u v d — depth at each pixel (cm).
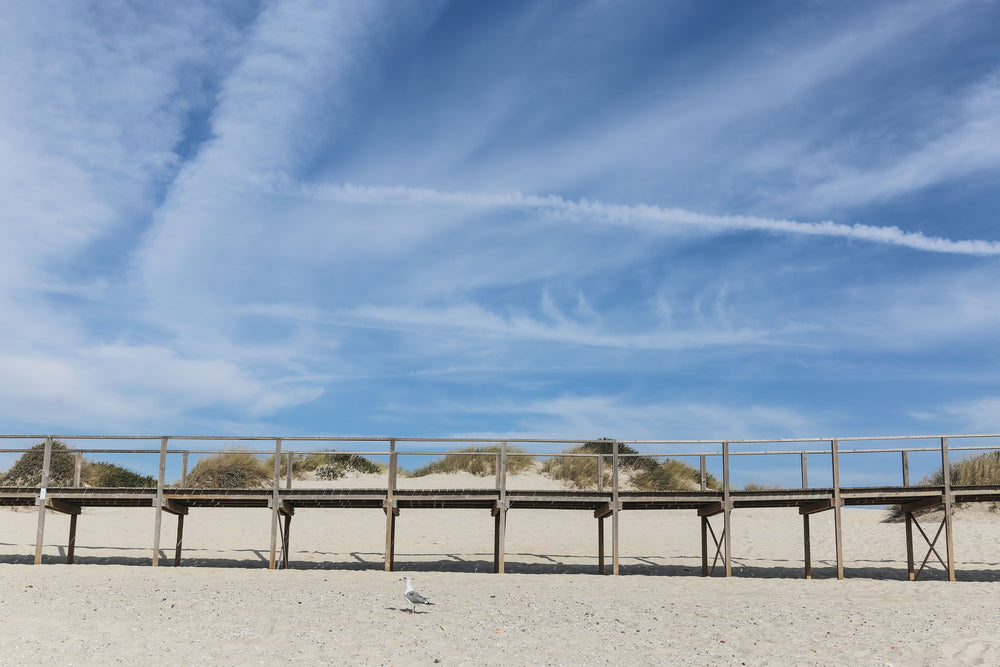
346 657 958
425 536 2283
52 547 1991
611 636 1098
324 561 1930
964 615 1277
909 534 1812
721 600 1412
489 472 3012
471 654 986
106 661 920
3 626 1065
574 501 1806
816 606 1355
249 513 2541
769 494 1798
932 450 1811
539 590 1505
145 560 1889
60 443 2542
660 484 2645
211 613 1188
